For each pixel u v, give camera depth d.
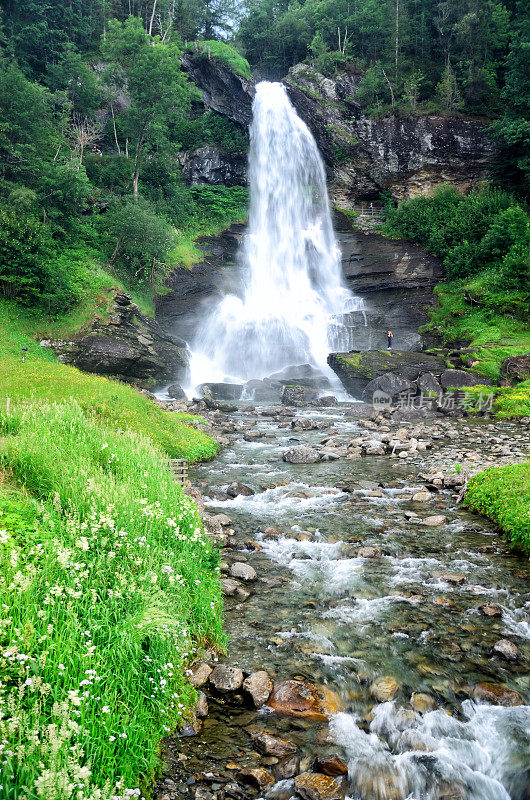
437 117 50.84
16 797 2.99
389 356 31.17
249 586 7.30
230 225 51.69
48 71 49.31
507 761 4.26
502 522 9.59
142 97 41.94
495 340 32.25
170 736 4.39
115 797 3.28
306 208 55.16
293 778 4.00
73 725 3.33
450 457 16.00
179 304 39.97
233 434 20.73
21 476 7.28
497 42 54.03
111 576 5.20
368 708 4.82
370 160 53.78
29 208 32.34
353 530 9.66
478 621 6.36
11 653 3.77
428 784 4.03
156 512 6.87
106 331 30.33
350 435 20.27
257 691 4.92
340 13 63.66
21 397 13.54
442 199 49.16
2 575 4.55
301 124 56.66
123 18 66.31
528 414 23.48
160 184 49.09
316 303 44.91
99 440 9.39
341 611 6.59
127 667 4.31
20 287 28.95
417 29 59.12
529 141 43.69
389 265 45.88
